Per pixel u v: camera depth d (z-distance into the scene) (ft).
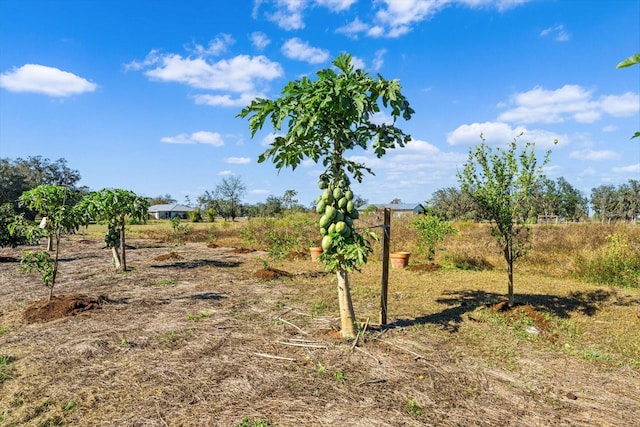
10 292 32.19
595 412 13.91
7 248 67.05
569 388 15.69
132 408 13.75
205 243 80.94
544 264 43.62
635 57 4.84
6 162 170.91
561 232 61.16
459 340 20.59
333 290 32.71
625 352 19.21
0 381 15.75
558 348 19.72
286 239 58.65
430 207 53.83
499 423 13.10
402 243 61.21
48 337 20.79
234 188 180.75
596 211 187.01
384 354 18.44
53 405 13.98
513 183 24.67
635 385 15.98
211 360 17.78
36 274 40.60
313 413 13.41
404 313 25.59
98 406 13.91
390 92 16.81
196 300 29.30
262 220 87.10
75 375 16.28
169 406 13.88
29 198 25.09
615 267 36.65
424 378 16.21
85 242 79.82
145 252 63.16
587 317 24.86
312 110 16.90
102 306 27.32
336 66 17.71
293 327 22.43
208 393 14.78
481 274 40.27
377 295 30.78
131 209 42.39
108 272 42.34
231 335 21.15
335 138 18.70
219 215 193.47
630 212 171.53
